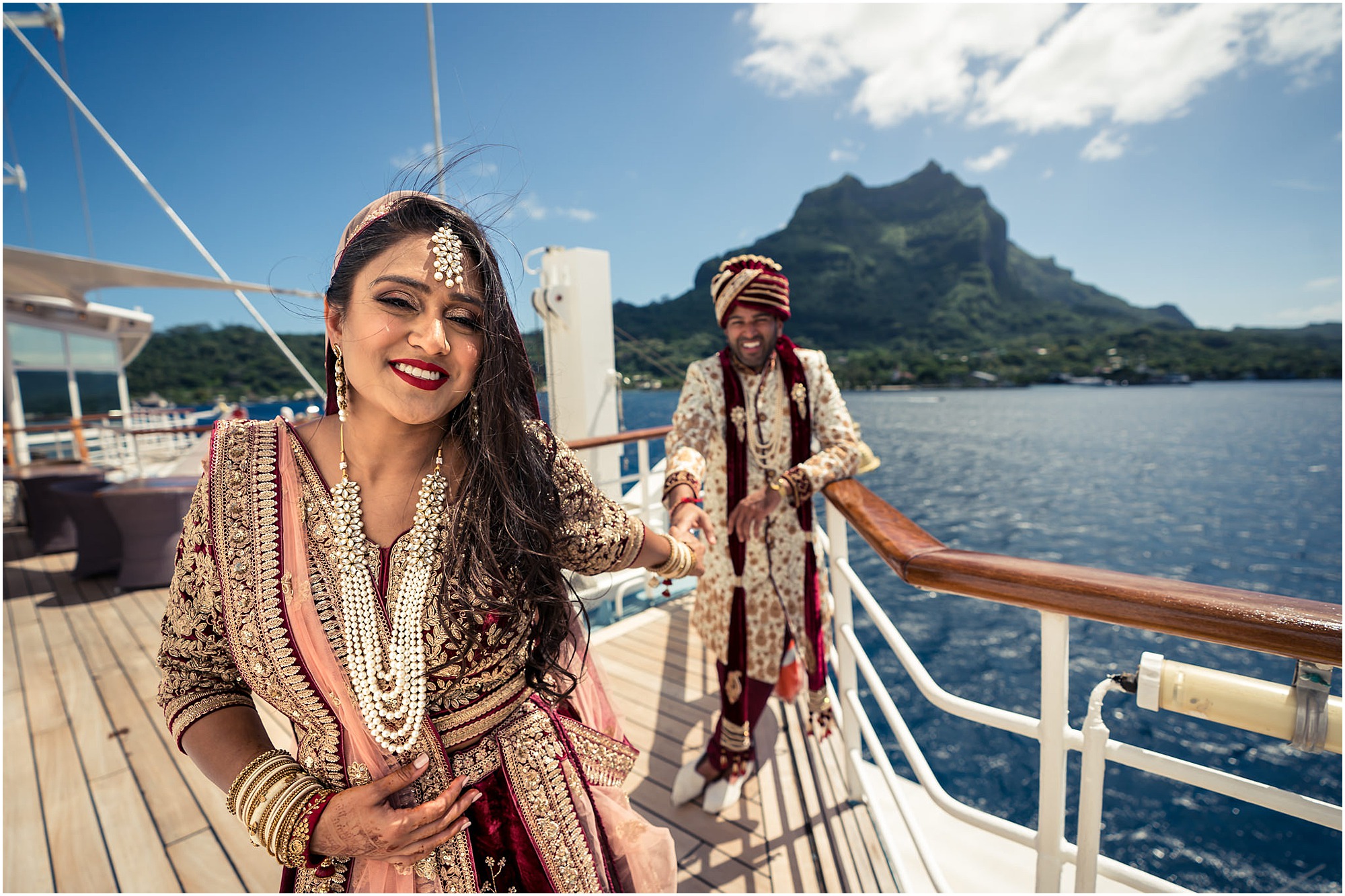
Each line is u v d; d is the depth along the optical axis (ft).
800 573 5.68
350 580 2.11
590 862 2.60
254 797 2.12
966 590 3.16
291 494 2.12
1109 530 79.41
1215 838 13.14
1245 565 62.44
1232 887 11.83
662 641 9.95
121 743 7.94
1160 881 2.69
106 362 35.29
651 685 8.55
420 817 2.14
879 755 4.78
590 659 3.10
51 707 8.95
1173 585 2.51
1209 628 2.30
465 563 2.17
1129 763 2.68
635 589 11.60
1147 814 13.94
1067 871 5.49
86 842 6.20
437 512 2.22
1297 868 12.16
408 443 2.20
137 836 6.28
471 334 2.09
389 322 1.95
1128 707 22.61
